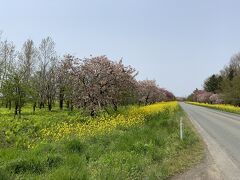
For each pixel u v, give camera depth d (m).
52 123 21.52
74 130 14.85
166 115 26.73
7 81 33.25
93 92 22.58
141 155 10.37
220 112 48.94
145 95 55.50
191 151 12.61
